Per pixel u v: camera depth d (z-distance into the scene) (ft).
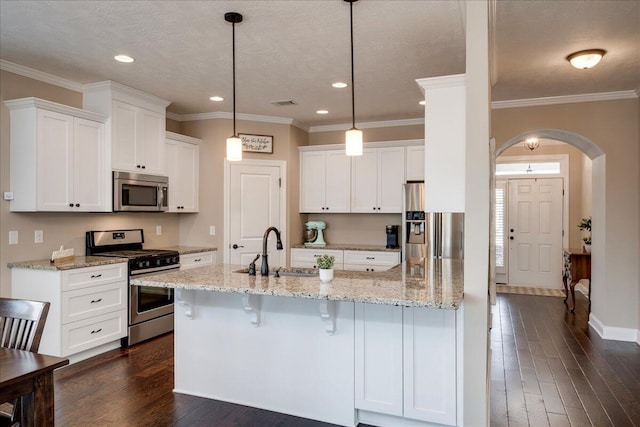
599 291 15.10
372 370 8.41
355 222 19.99
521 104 14.89
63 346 11.30
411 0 8.30
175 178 16.31
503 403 9.57
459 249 15.31
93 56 11.23
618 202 14.16
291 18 9.08
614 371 11.44
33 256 12.39
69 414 8.86
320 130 20.26
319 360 8.78
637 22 9.03
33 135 11.45
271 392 9.16
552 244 23.81
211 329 9.71
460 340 7.86
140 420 8.64
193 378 9.87
